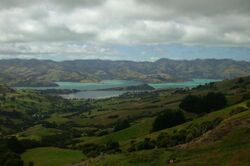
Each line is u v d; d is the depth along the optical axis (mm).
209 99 198125
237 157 61625
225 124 89125
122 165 75250
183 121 167625
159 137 130500
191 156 72125
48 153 141000
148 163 73375
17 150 149875
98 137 199125
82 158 124500
